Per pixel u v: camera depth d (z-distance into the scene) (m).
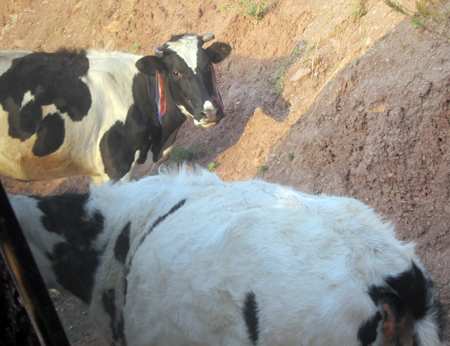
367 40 5.48
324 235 2.01
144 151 5.45
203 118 5.17
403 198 4.29
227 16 7.85
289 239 2.01
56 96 5.09
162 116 5.44
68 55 5.34
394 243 2.04
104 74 5.23
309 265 1.92
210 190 2.71
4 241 1.16
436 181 4.11
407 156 4.35
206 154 6.52
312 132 5.37
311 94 5.80
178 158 6.58
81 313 4.24
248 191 2.57
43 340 1.28
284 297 1.88
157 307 2.28
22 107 5.06
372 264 1.92
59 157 5.23
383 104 4.77
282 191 2.50
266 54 7.00
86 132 5.22
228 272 2.03
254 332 1.91
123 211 2.82
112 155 5.23
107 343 2.90
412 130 4.39
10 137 5.12
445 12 4.75
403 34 5.09
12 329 1.01
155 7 9.38
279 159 5.63
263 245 2.01
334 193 4.79
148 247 2.49
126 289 2.58
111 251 2.76
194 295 2.11
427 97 4.41
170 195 2.76
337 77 5.45
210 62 5.38
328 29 6.18
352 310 1.83
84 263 2.80
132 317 2.44
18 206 2.71
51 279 2.88
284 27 6.99
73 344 3.85
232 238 2.09
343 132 5.02
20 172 5.43
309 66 6.04
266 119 6.11
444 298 3.58
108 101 5.21
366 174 4.59
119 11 10.00
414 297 1.88
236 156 6.21
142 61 5.04
